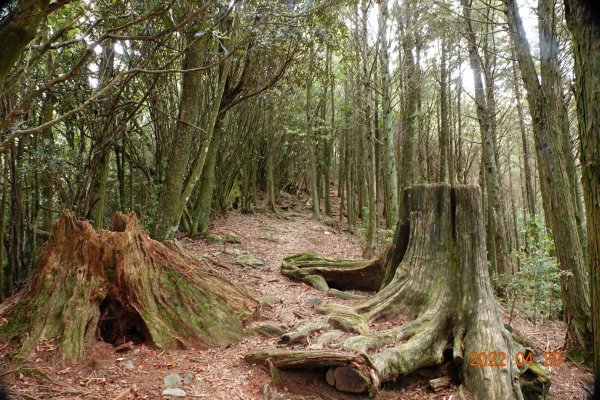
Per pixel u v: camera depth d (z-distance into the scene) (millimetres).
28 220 6711
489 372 3488
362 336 3857
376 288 6477
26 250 6734
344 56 9227
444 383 3754
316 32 7922
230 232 10680
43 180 6363
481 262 4391
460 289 4371
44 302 3779
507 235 13586
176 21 5531
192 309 4383
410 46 10930
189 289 4574
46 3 1889
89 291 3908
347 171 16859
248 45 8414
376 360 3539
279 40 8180
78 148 6980
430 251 4797
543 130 4871
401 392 3654
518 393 3371
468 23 7086
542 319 5941
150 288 4270
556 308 5586
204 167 9906
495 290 7203
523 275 5273
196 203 9914
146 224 9094
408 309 4582
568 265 4824
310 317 4949
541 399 3713
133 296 4082
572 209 4871
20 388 2848
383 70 9766
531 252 5371
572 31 1662
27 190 6551
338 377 3465
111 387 3109
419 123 13086
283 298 5988
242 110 12633
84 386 3064
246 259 8047
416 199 5184
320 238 12766
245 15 7969
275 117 15867
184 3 4836
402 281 4867
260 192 19609
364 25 10438
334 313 4633
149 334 3957
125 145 8742
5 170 4930
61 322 3611
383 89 9805
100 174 6527
